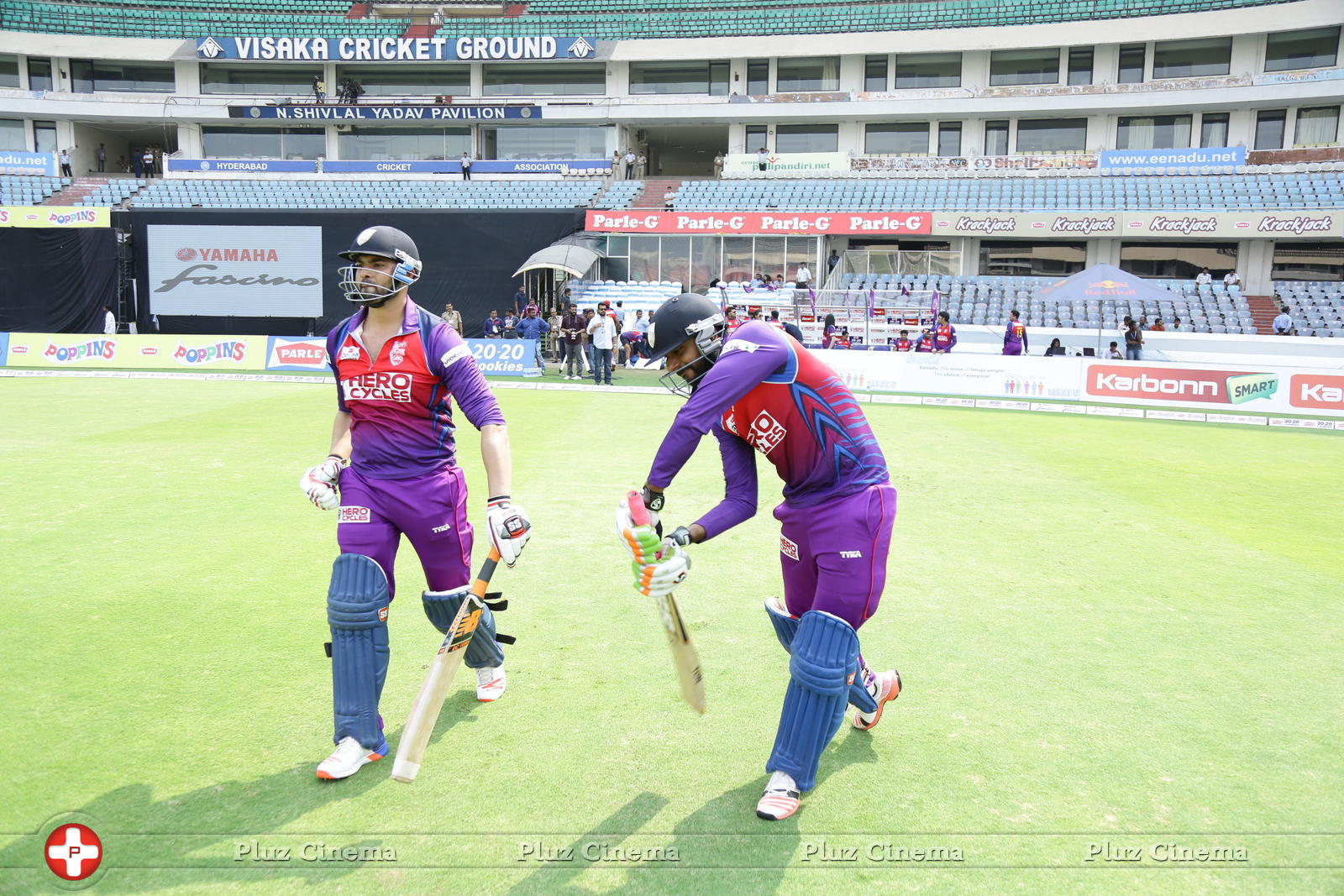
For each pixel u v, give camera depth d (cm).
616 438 1049
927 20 3316
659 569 267
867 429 294
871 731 338
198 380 1778
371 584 308
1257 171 2788
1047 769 309
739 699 362
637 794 291
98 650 401
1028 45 3158
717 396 268
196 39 3409
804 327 2239
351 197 3031
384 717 345
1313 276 2791
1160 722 345
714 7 3572
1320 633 445
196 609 456
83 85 3491
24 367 2028
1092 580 529
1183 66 3134
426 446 317
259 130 3472
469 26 3544
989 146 3303
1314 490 820
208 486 746
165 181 3148
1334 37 2953
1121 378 1529
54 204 3042
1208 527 664
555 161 3256
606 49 3409
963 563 562
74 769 299
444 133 3441
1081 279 1752
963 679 385
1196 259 2873
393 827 271
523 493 740
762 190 2988
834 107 3278
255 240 2695
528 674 384
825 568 287
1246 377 1444
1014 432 1191
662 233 2669
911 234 2616
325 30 3553
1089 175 2931
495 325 2339
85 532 598
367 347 307
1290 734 336
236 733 327
